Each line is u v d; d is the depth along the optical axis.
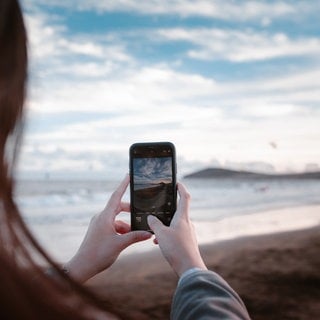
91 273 1.30
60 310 0.56
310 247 10.73
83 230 17.20
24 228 0.59
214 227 18.14
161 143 1.59
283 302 6.77
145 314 6.59
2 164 0.58
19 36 0.60
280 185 75.06
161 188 1.53
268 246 11.28
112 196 1.47
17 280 0.54
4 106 0.58
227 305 0.85
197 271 0.96
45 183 66.94
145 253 11.27
